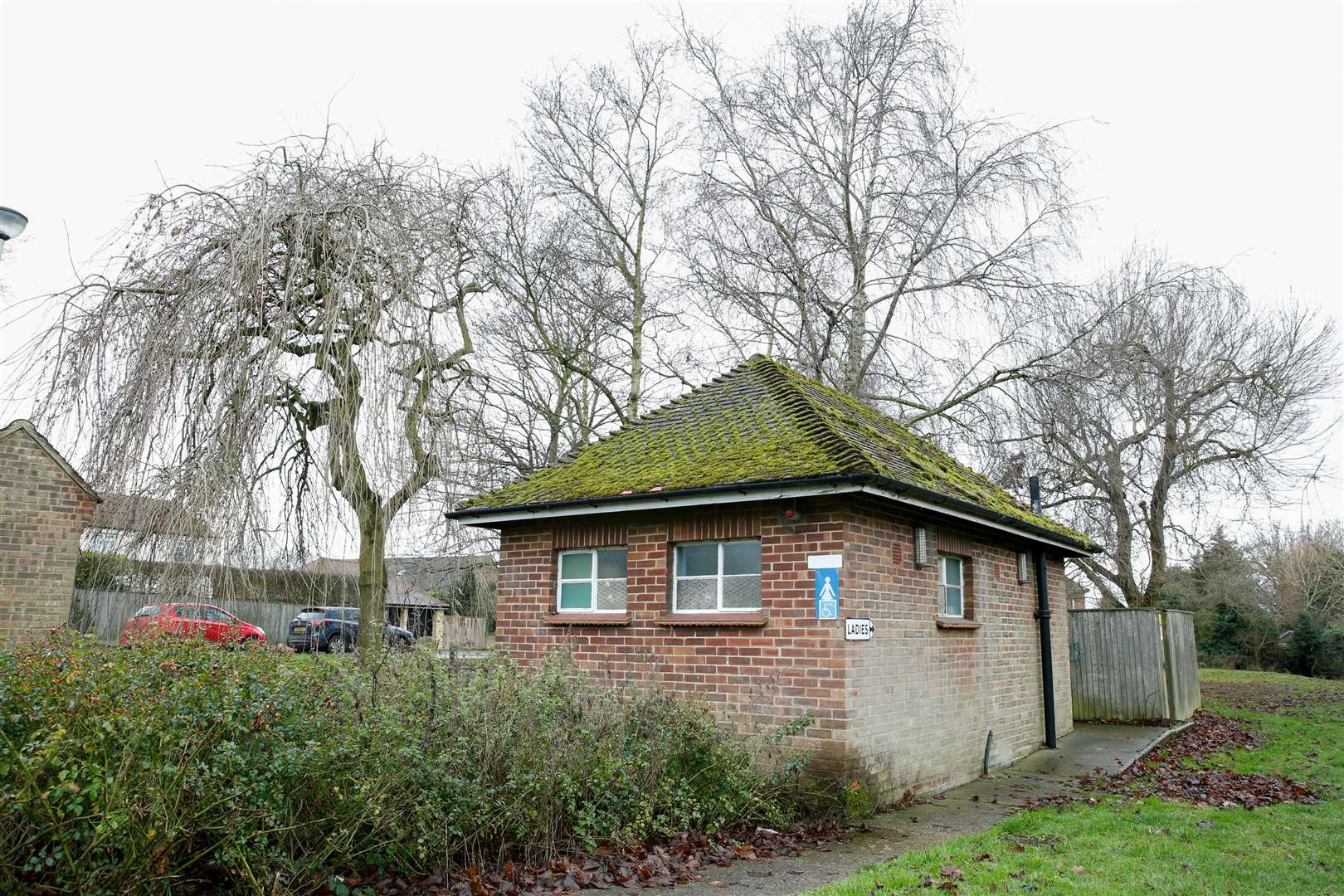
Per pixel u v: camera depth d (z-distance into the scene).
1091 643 16.42
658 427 12.32
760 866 6.67
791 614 8.77
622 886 6.02
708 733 7.98
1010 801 9.30
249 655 6.24
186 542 6.78
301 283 7.79
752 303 19.69
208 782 4.87
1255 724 16.38
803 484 8.45
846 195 19.94
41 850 4.24
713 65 20.17
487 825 6.21
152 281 7.65
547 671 7.81
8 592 15.47
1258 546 35.38
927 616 10.04
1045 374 18.55
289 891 5.02
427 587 13.25
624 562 10.39
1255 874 6.38
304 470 7.86
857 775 8.36
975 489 12.12
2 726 4.48
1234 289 20.19
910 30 18.75
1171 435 22.00
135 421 6.96
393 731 5.78
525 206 18.80
